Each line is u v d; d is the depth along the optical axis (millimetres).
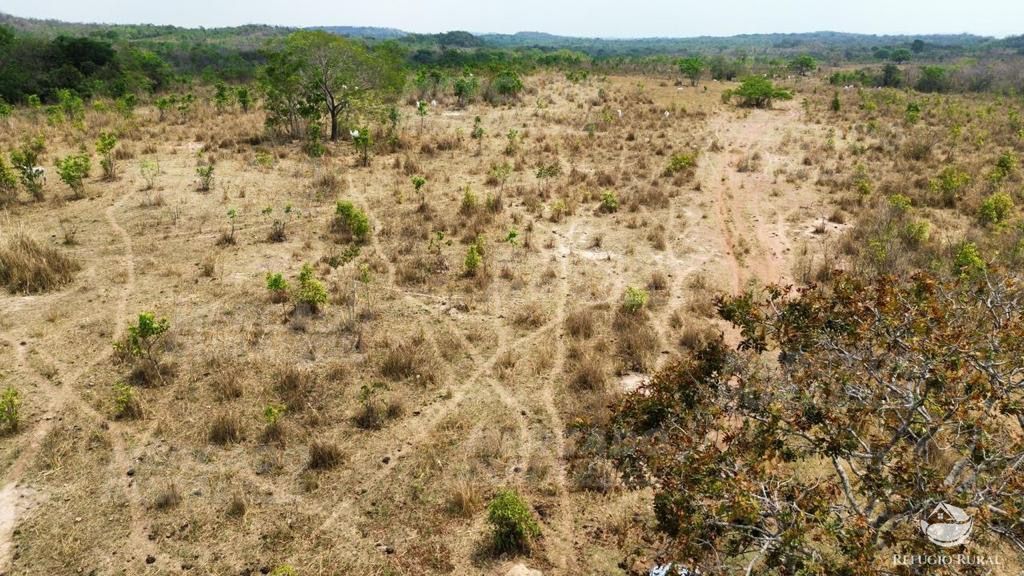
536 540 6070
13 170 15797
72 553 5750
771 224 15398
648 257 13203
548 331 10102
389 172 18672
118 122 23250
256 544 5957
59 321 9570
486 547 5980
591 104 32688
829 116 30844
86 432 7281
